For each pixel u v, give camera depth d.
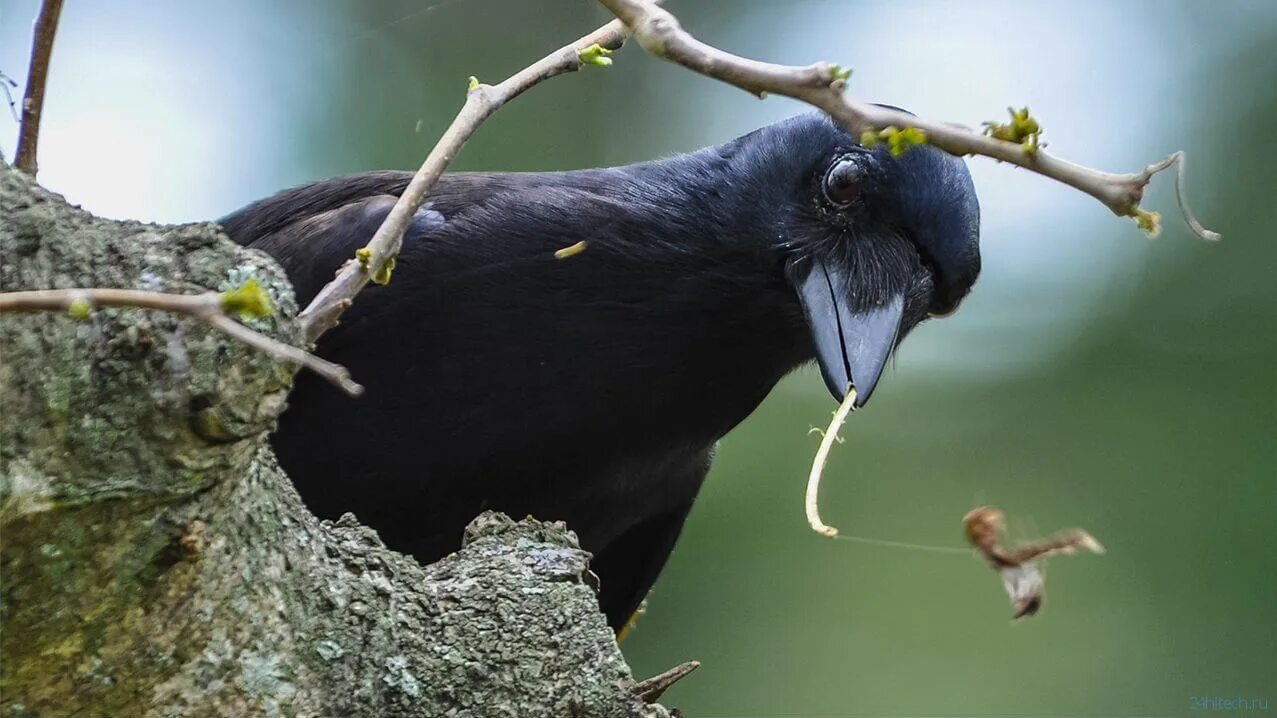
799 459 16.06
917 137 5.69
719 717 15.26
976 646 15.55
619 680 6.91
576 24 17.39
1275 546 15.93
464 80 17.09
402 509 10.00
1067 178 5.68
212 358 5.39
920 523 16.06
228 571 5.95
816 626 15.36
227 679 6.07
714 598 15.55
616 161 17.22
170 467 5.44
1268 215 17.47
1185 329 17.20
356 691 6.46
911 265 10.27
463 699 6.68
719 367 10.13
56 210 5.39
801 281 10.03
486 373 9.70
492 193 10.23
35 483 5.19
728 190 10.18
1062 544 8.03
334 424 9.70
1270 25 18.23
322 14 16.95
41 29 6.85
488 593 6.93
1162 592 16.11
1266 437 16.62
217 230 5.66
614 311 9.83
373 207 10.33
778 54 18.06
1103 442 16.78
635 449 10.17
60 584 5.47
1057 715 15.44
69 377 5.20
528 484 10.03
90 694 5.83
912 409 16.80
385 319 9.69
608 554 11.61
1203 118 17.94
